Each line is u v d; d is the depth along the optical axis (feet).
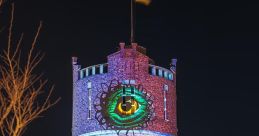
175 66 211.20
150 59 208.64
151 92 199.62
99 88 200.34
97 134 196.75
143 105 196.85
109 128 194.70
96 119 197.67
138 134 193.98
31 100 65.21
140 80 198.80
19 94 62.23
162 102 201.57
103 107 197.57
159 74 204.03
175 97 207.51
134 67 199.21
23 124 62.03
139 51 206.90
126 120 194.59
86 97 202.59
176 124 204.44
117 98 197.06
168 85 205.26
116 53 201.46
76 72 209.36
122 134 193.88
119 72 198.90
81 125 201.57
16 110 61.82
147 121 195.42
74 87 209.05
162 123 199.00
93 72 203.31
